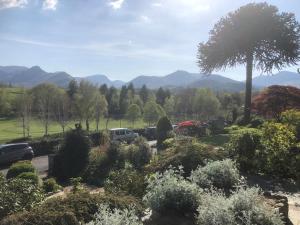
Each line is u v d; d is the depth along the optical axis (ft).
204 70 106.11
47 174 70.59
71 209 18.33
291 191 31.63
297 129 40.63
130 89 274.57
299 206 27.35
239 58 100.07
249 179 34.32
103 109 174.91
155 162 32.76
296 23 98.22
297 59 98.22
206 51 102.58
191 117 218.59
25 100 164.76
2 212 24.52
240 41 96.12
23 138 126.82
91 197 19.93
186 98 223.92
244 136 36.88
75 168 60.80
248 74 97.76
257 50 98.12
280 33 94.89
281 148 35.63
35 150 105.09
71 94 210.59
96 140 104.01
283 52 96.58
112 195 21.45
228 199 18.90
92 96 174.09
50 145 107.55
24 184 28.58
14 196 26.04
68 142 62.28
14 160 93.09
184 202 20.29
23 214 18.11
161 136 89.56
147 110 184.24
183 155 31.22
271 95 88.84
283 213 21.30
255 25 94.38
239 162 36.37
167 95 270.67
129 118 186.91
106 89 261.65
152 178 25.55
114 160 56.03
